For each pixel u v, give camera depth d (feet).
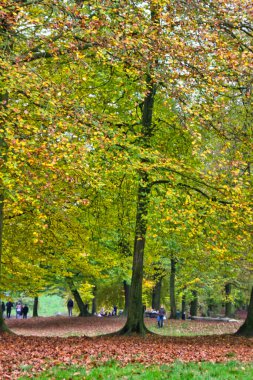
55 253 71.26
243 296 155.12
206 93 47.96
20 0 42.73
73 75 46.42
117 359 37.32
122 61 44.45
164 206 49.39
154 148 55.42
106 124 45.60
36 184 38.01
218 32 51.13
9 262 70.03
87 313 133.69
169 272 131.44
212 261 75.05
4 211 57.72
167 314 168.14
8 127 35.91
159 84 50.21
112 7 43.60
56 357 37.78
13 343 48.29
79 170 38.58
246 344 52.65
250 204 49.67
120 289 144.15
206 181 48.75
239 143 53.42
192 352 42.98
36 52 47.01
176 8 47.96
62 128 38.42
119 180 60.39
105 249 75.10
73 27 42.34
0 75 38.68
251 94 49.26
